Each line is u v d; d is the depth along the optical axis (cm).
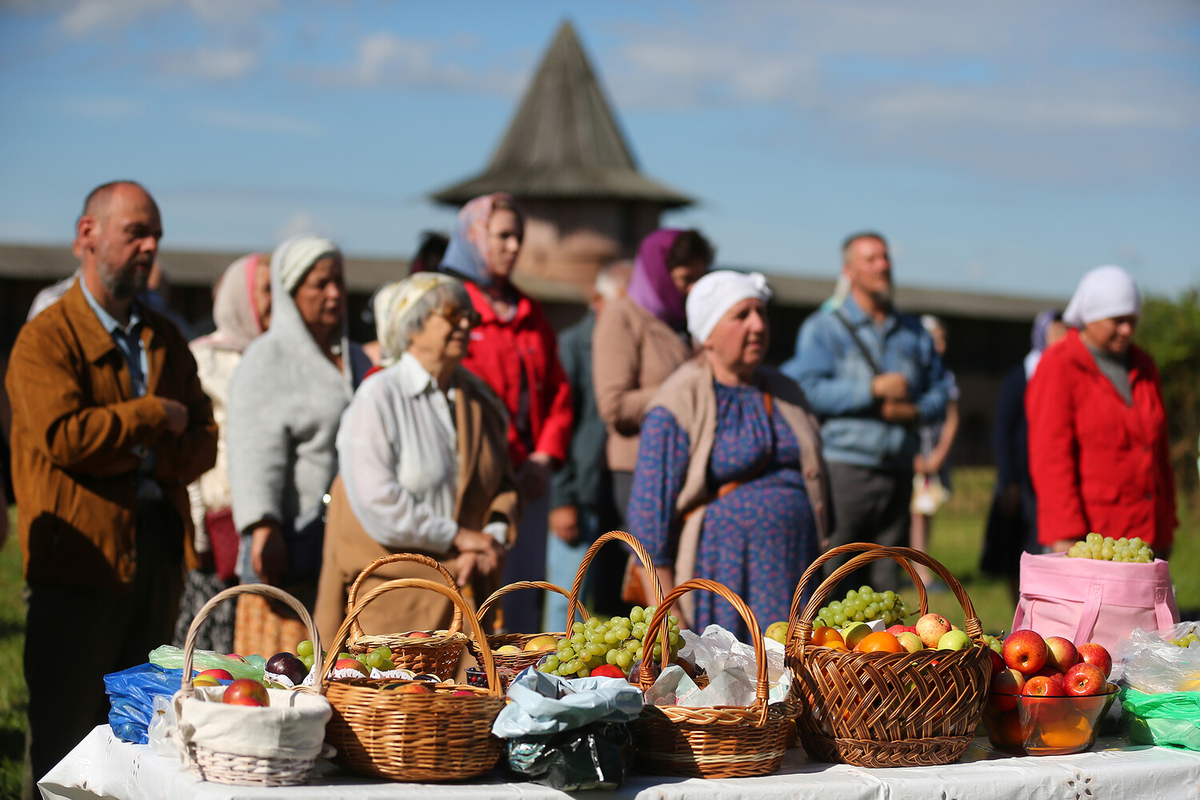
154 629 426
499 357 531
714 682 269
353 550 414
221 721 237
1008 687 286
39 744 399
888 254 641
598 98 4478
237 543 499
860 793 257
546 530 554
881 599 318
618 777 246
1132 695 304
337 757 251
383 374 430
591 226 4144
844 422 621
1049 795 268
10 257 2581
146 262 414
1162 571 341
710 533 432
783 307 3562
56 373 396
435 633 321
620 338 575
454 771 246
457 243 549
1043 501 513
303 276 480
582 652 287
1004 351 3959
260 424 461
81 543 396
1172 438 1598
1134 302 506
